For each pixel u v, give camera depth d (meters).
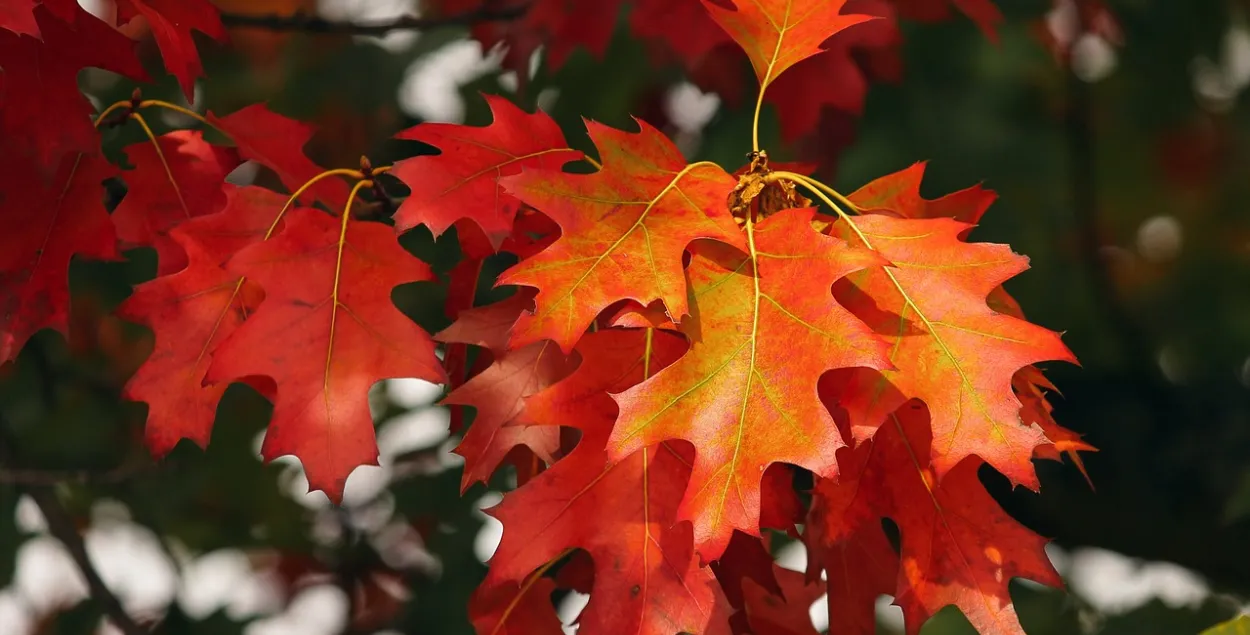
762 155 1.56
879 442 1.56
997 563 1.55
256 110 1.70
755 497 1.47
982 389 1.50
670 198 1.52
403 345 1.55
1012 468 1.49
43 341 2.77
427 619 2.79
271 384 1.59
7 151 1.62
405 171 1.54
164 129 2.54
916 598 1.54
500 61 2.24
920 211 1.61
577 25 2.11
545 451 1.56
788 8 1.59
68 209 1.63
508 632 1.60
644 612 1.52
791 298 1.50
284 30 1.95
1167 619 2.64
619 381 1.53
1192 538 2.72
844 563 1.56
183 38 1.65
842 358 1.48
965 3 1.91
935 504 1.56
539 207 1.50
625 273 1.49
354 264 1.56
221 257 1.60
